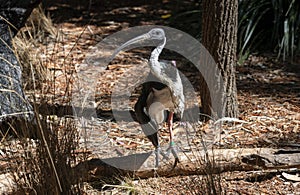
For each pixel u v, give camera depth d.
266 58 12.57
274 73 11.80
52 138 6.36
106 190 7.04
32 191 6.31
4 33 8.43
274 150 7.61
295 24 12.84
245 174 7.40
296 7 12.88
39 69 10.25
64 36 13.91
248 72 11.83
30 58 10.61
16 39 11.16
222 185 7.13
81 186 6.60
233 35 8.90
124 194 6.97
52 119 6.70
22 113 6.89
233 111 9.19
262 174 7.38
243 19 12.84
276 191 7.03
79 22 15.41
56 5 16.89
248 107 9.84
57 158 6.29
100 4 17.14
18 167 6.52
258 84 11.16
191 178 7.00
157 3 17.20
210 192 6.32
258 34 13.05
